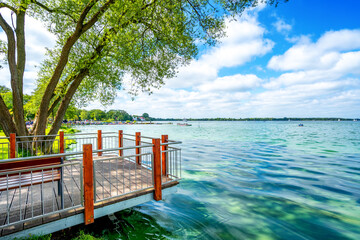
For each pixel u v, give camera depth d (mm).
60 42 11273
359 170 9570
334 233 4320
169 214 5062
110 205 3666
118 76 11891
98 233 3908
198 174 9016
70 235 3676
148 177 5125
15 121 9219
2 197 3945
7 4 9188
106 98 13375
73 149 15508
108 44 9445
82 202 3354
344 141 22625
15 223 2668
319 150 16062
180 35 9359
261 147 18047
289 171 9453
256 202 5922
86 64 9484
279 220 4863
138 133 6555
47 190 4336
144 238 3891
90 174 3357
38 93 18703
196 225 4547
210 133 38312
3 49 9938
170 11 8594
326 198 6207
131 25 9922
